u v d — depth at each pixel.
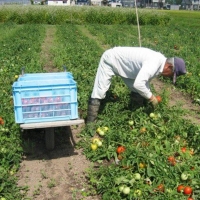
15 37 8.64
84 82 4.19
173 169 2.27
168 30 12.41
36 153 2.72
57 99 2.36
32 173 2.46
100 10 15.28
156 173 2.21
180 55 6.55
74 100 2.39
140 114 2.98
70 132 3.10
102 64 2.88
